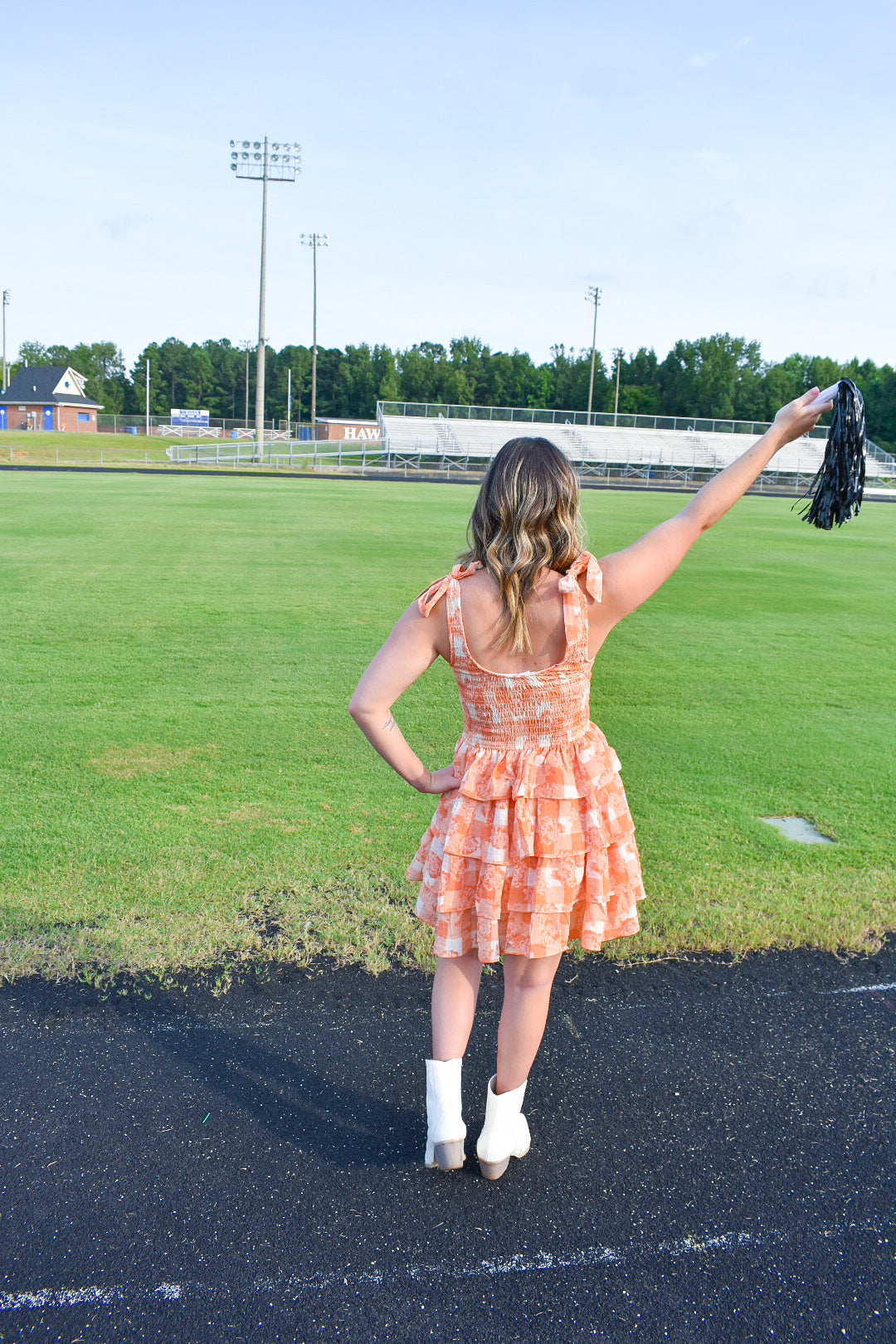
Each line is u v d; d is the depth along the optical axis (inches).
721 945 129.5
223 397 4840.1
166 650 308.2
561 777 76.6
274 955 123.8
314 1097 97.7
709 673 299.1
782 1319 72.2
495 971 124.4
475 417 2124.8
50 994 114.3
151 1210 81.4
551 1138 92.2
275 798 181.0
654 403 3545.8
